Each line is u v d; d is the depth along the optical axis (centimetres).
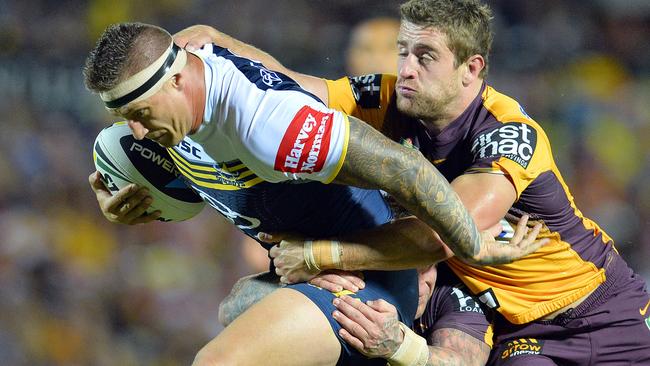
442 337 1027
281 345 891
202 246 2675
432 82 995
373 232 912
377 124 1066
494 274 1038
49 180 2777
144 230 2684
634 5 3728
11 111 2872
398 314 964
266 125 831
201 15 3366
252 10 3359
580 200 3048
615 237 2998
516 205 1012
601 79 3359
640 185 3112
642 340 1089
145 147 991
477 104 1020
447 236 866
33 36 3059
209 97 852
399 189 845
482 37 1008
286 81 867
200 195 982
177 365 2512
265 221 948
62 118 2928
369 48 1509
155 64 820
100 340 2516
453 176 1029
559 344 1070
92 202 2791
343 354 926
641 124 3256
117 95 820
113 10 3272
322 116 836
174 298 2586
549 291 1047
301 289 923
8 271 2545
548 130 3173
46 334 2464
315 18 3309
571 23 3475
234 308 1000
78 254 2664
